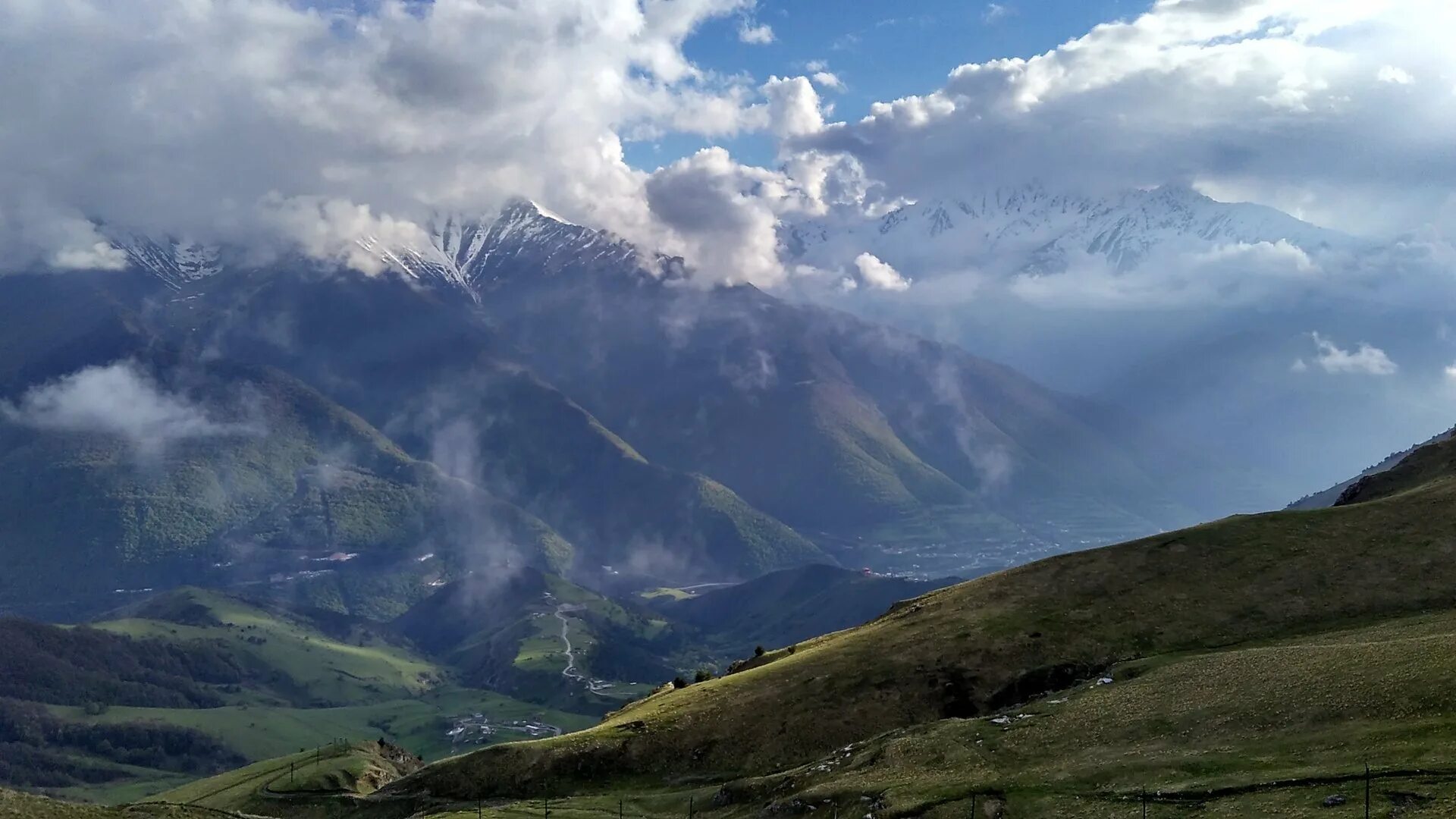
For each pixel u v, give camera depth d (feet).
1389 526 525.34
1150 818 272.72
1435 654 316.19
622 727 550.36
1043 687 451.12
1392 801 241.96
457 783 544.62
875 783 359.66
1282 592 485.56
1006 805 308.40
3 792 406.82
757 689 540.93
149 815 447.83
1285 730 304.71
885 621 631.56
